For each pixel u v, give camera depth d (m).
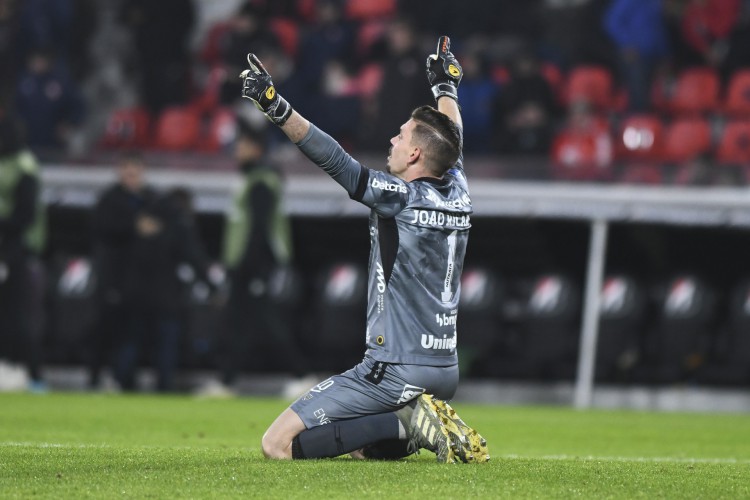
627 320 46.28
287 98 55.50
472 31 58.47
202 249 49.16
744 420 38.69
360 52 57.94
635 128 52.03
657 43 55.41
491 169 46.59
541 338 46.66
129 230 45.38
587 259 49.06
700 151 51.41
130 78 65.75
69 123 59.03
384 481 16.47
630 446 28.05
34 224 44.34
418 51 52.16
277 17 61.12
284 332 44.50
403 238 18.81
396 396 18.89
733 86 54.00
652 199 44.75
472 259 49.56
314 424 18.97
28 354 44.66
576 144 51.31
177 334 45.81
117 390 46.44
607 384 46.75
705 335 46.19
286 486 15.97
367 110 54.25
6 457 19.62
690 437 31.02
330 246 50.59
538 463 19.62
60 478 16.72
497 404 46.81
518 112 52.25
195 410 36.88
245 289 44.00
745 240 47.56
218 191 49.09
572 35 58.12
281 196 44.22
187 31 62.41
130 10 62.31
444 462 18.58
